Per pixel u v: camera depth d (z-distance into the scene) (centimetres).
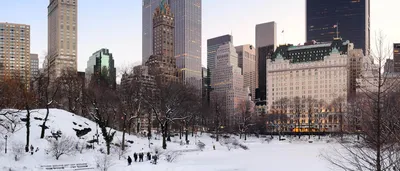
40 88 6694
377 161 1641
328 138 12306
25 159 4578
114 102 8381
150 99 7688
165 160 5447
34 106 7269
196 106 10712
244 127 13162
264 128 16138
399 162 1662
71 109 8544
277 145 10181
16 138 5259
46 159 4762
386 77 1658
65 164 4609
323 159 6075
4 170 4019
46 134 5722
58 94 8419
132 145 6862
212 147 8175
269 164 5478
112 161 5047
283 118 16350
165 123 7275
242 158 6303
